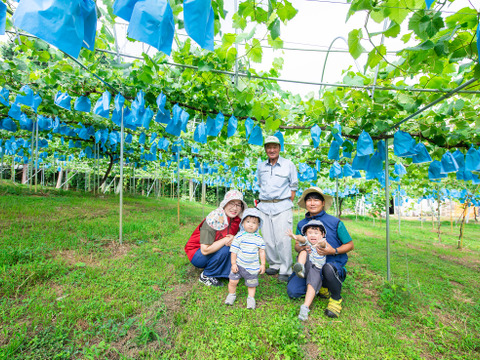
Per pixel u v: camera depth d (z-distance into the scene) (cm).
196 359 173
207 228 298
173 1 155
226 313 236
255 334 204
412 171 624
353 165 396
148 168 1396
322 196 296
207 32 146
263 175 373
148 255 368
